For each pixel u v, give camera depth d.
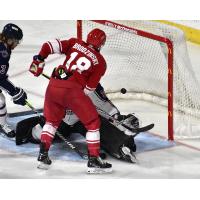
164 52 24.59
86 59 19.22
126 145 20.80
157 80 25.31
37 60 19.98
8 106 25.23
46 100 19.66
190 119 23.27
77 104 19.22
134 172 19.61
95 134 19.30
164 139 22.33
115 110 21.84
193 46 31.00
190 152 21.25
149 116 24.19
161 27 25.34
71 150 21.27
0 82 21.05
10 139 22.09
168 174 19.45
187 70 23.73
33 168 19.81
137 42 26.28
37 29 33.31
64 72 19.33
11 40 20.84
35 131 21.41
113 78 26.02
